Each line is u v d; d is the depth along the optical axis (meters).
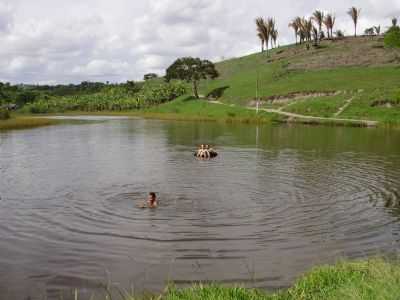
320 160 33.25
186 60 123.25
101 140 48.94
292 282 12.11
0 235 15.99
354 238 15.71
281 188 23.52
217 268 13.06
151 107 124.81
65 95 178.88
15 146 43.44
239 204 20.14
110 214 18.52
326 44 148.25
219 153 37.41
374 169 29.25
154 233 16.03
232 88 122.19
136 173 27.94
